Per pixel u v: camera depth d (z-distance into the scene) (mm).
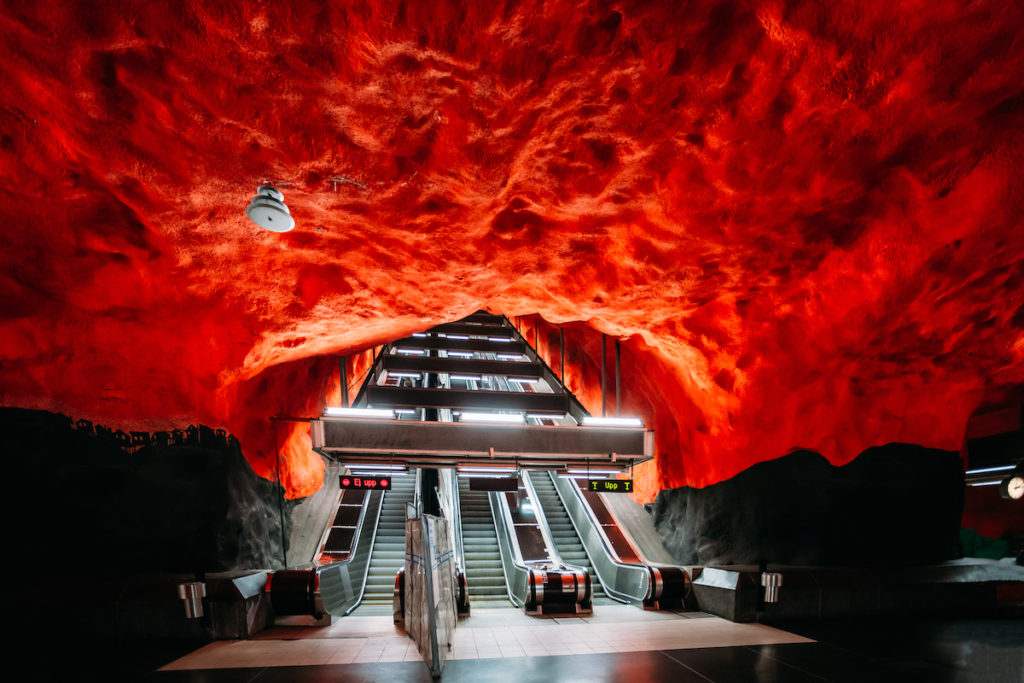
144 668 5102
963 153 4402
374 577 9773
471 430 8117
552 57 3521
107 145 3973
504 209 5426
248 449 8078
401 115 3918
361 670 5125
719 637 6375
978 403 8789
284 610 7074
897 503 8289
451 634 6188
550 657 5566
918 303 6078
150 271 5305
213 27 3123
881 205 5105
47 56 3258
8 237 4727
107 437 6023
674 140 4387
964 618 7414
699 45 3508
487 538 10844
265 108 3756
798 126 4137
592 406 13086
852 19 3312
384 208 5047
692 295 6871
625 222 5648
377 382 11875
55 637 5637
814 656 5559
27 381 5457
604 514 11031
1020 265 5797
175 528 6496
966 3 3195
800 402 7641
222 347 6480
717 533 8977
